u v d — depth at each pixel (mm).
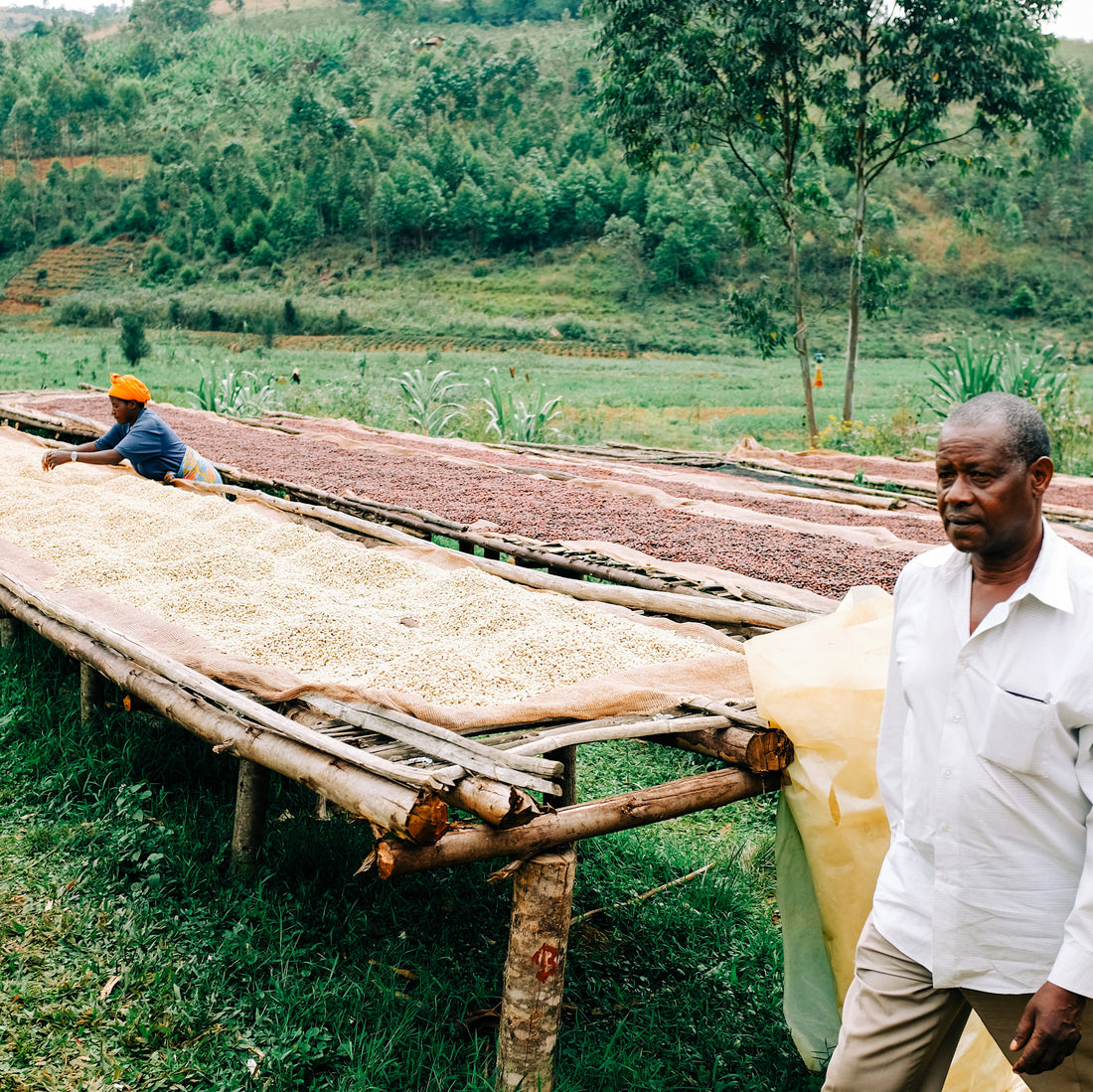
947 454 1832
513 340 57781
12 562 5094
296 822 3893
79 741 4504
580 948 3377
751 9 14977
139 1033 2785
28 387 27375
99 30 191375
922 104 15523
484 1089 2557
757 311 16891
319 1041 2758
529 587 4738
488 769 2518
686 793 2824
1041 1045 1700
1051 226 69625
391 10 155750
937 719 1907
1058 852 1828
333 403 17906
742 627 4184
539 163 87375
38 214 89125
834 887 2656
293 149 93188
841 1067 2076
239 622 4109
